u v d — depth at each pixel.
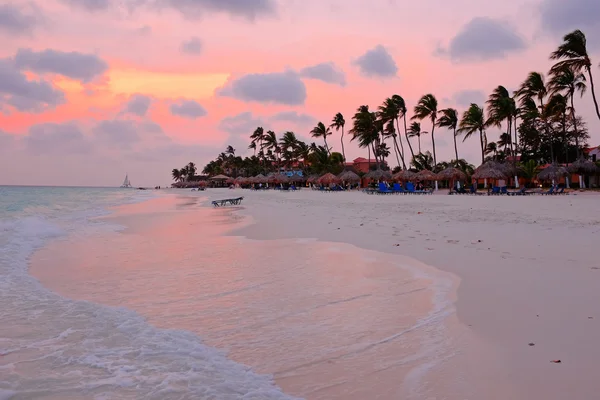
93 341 4.22
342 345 3.97
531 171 46.84
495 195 30.73
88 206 33.28
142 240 11.92
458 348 3.75
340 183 62.06
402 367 3.46
